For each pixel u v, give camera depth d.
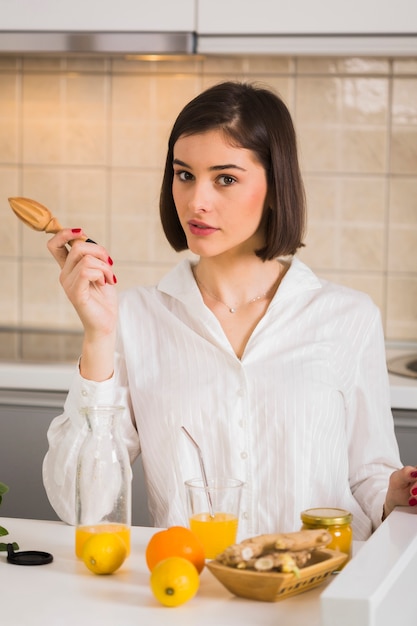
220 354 1.83
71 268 1.60
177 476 1.81
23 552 1.42
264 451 1.80
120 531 1.42
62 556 1.43
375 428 1.89
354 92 3.23
